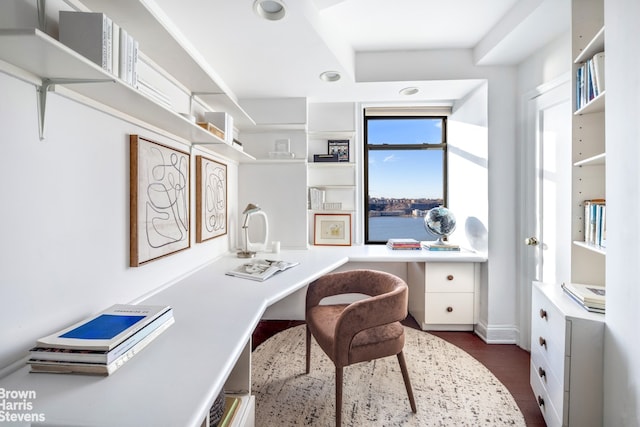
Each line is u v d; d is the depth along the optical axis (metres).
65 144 0.97
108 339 0.81
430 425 1.53
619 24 1.11
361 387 1.83
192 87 1.79
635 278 1.03
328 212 3.04
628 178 1.06
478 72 2.43
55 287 0.94
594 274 1.52
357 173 3.09
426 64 2.43
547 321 1.44
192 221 1.87
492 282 2.46
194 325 1.09
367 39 2.25
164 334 1.01
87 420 0.61
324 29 1.84
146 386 0.73
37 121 0.87
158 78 1.52
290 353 2.26
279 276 1.77
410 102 3.05
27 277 0.84
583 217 1.53
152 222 1.41
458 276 2.57
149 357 0.86
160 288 1.50
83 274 1.04
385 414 1.60
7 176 0.79
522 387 1.86
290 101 2.70
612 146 1.15
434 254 2.60
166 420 0.61
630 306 1.05
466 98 2.79
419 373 2.00
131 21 1.13
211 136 1.66
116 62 0.95
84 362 0.77
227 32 1.68
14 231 0.81
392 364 2.10
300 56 1.98
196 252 1.93
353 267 3.18
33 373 0.78
